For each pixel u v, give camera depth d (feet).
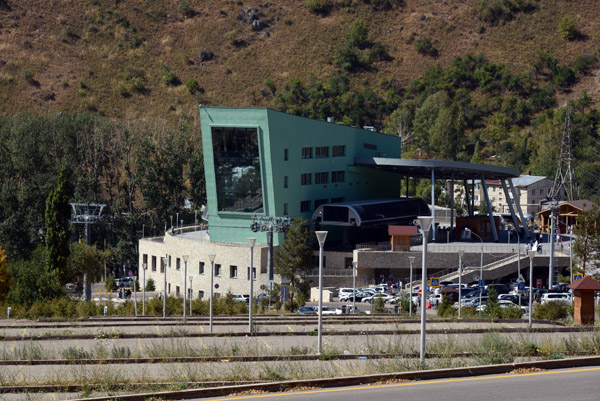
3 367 176.65
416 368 150.82
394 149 602.03
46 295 364.99
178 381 153.69
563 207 612.70
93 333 234.38
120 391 147.33
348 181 555.28
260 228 448.24
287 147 503.61
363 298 428.97
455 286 422.82
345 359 173.68
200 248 499.92
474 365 153.38
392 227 483.10
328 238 533.55
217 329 241.35
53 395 146.30
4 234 615.57
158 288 550.36
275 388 139.44
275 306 384.27
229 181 501.97
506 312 288.30
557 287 405.80
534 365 146.61
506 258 478.59
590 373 141.90
